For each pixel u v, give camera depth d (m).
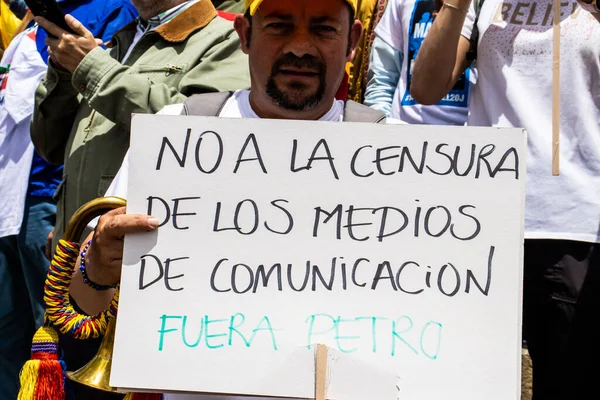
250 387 2.07
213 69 3.58
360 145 2.15
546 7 3.26
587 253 3.07
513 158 2.13
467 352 2.07
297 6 2.37
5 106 4.43
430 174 2.13
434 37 3.34
